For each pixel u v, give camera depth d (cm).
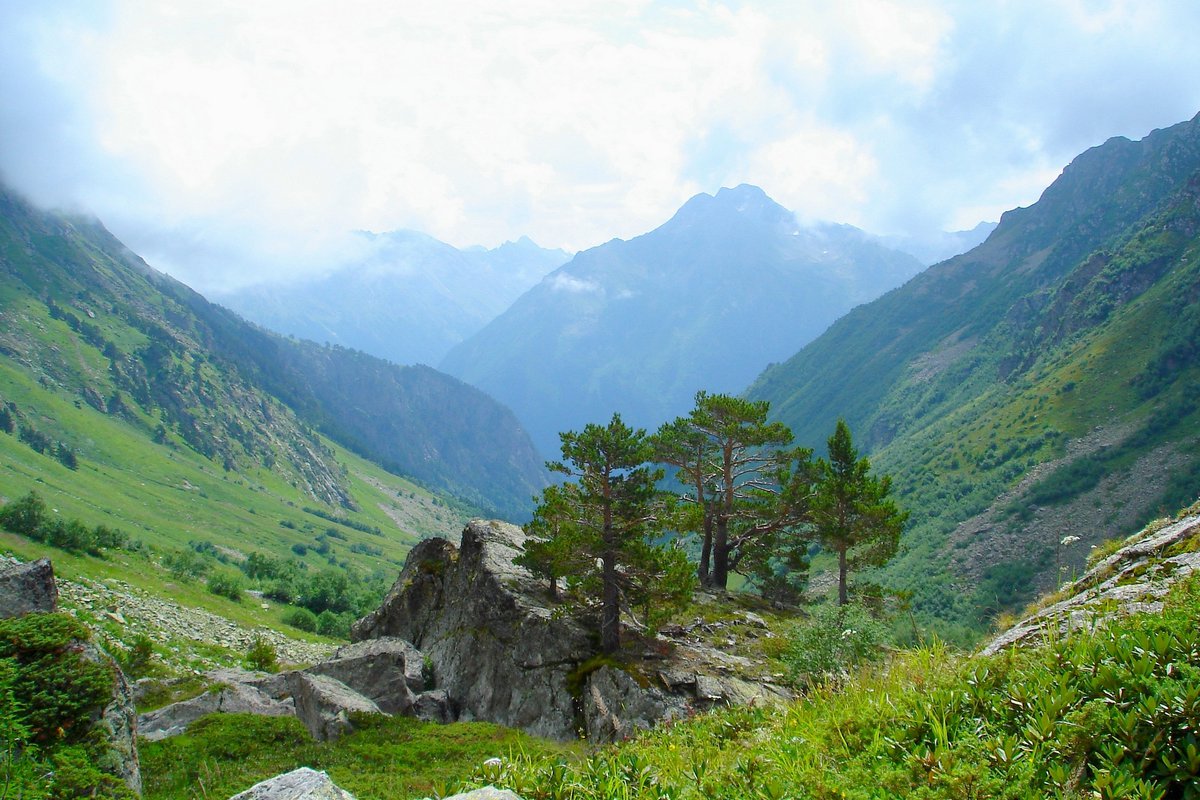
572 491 3684
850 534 4134
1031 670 735
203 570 11988
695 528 3806
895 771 652
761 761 784
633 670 3152
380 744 2605
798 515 4641
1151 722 575
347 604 11781
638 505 3591
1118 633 739
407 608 4962
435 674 4188
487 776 797
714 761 888
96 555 9250
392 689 3562
